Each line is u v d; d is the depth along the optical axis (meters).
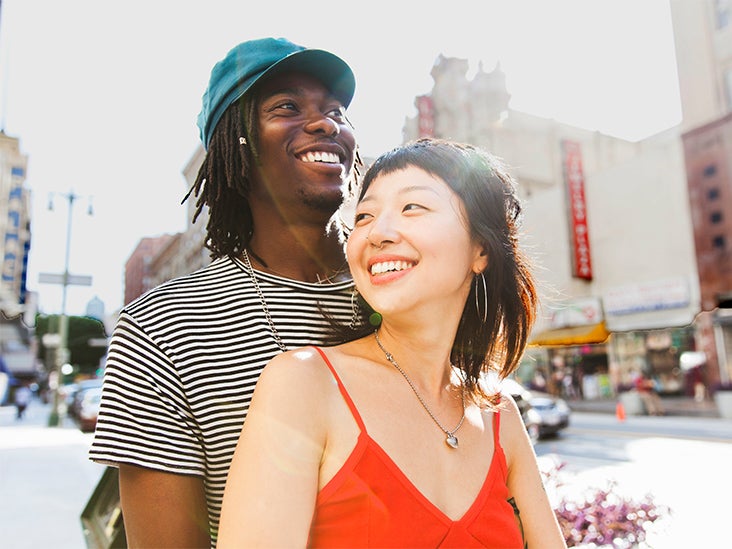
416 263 0.96
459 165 1.04
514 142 24.11
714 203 15.38
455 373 1.18
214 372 1.07
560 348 21.97
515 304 1.19
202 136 1.48
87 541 2.05
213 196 1.39
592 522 2.17
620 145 22.69
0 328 40.34
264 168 1.32
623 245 17.39
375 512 0.82
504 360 1.25
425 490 0.88
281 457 0.79
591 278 18.00
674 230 16.19
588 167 22.53
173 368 1.06
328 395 0.88
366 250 0.99
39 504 6.08
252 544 0.74
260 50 1.32
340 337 1.17
